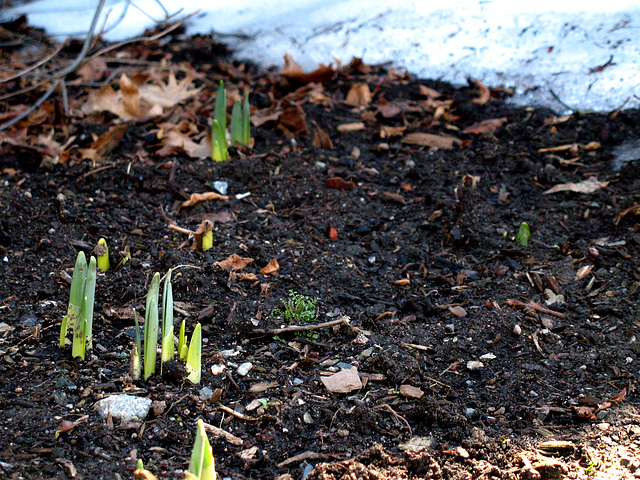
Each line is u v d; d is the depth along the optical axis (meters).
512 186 1.49
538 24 1.84
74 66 1.58
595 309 1.26
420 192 1.49
